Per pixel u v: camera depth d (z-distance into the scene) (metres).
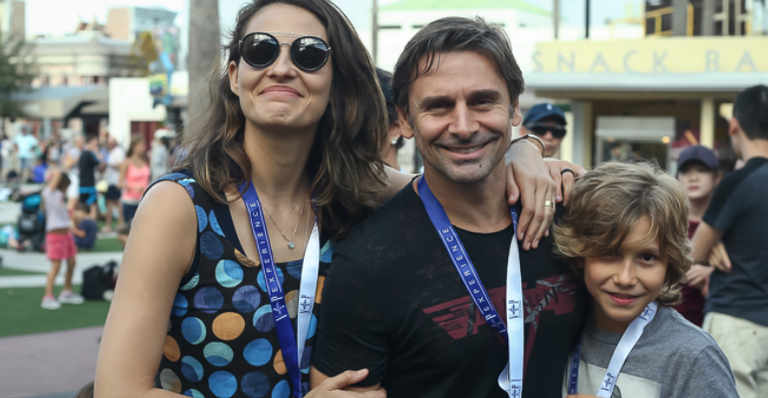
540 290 1.91
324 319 1.86
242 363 1.81
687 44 8.14
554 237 1.95
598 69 8.42
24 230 11.92
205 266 1.77
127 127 29.97
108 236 14.13
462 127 1.76
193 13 6.45
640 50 8.27
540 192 1.93
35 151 29.02
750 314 3.16
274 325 1.83
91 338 6.55
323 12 1.93
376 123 2.14
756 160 3.23
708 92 8.31
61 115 36.25
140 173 12.05
